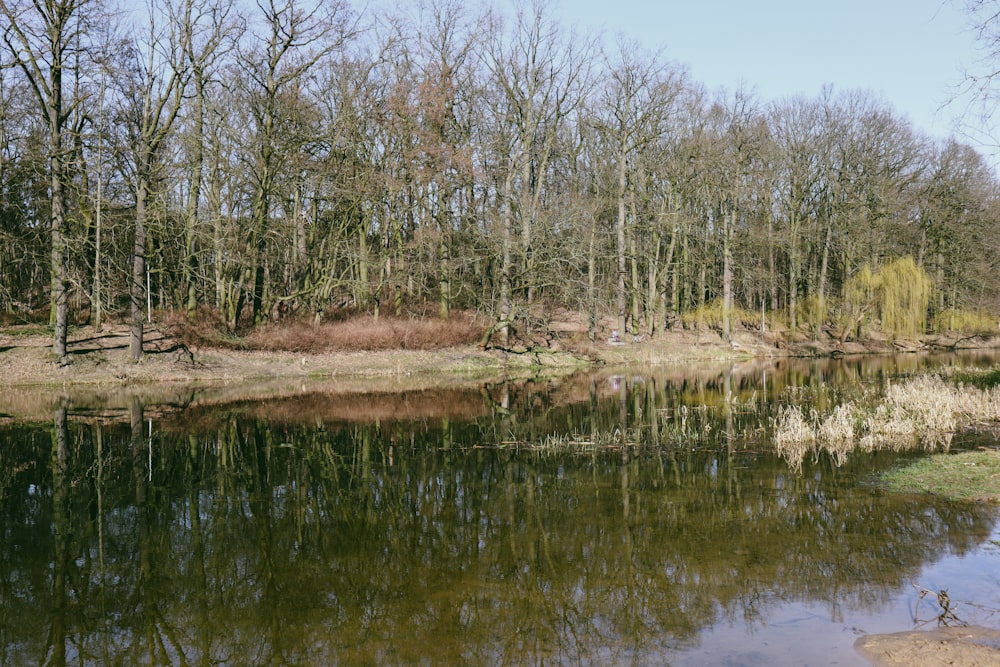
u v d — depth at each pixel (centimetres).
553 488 1073
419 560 789
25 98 2777
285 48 2727
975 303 4134
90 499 1049
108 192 2744
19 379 2241
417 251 3216
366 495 1061
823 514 895
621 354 3444
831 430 1367
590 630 610
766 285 4328
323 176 2780
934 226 4131
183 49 2503
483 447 1392
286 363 2677
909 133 4150
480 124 3350
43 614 672
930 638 554
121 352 2491
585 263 3634
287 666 562
